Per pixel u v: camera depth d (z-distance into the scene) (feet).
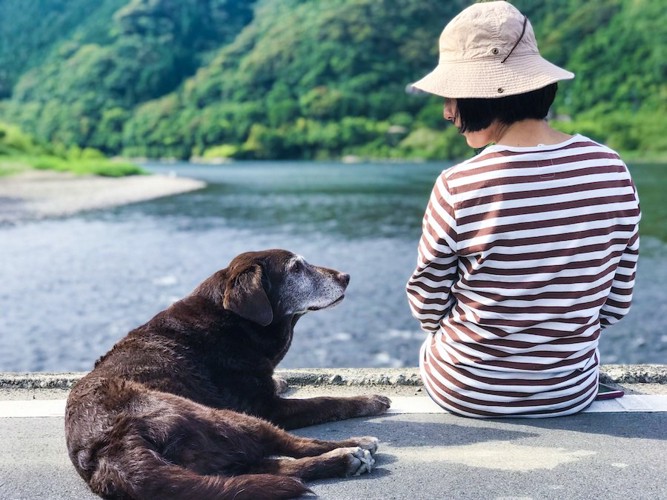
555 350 10.11
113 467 8.45
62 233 94.89
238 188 202.28
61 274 66.08
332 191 195.31
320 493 8.70
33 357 40.70
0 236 90.33
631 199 9.92
